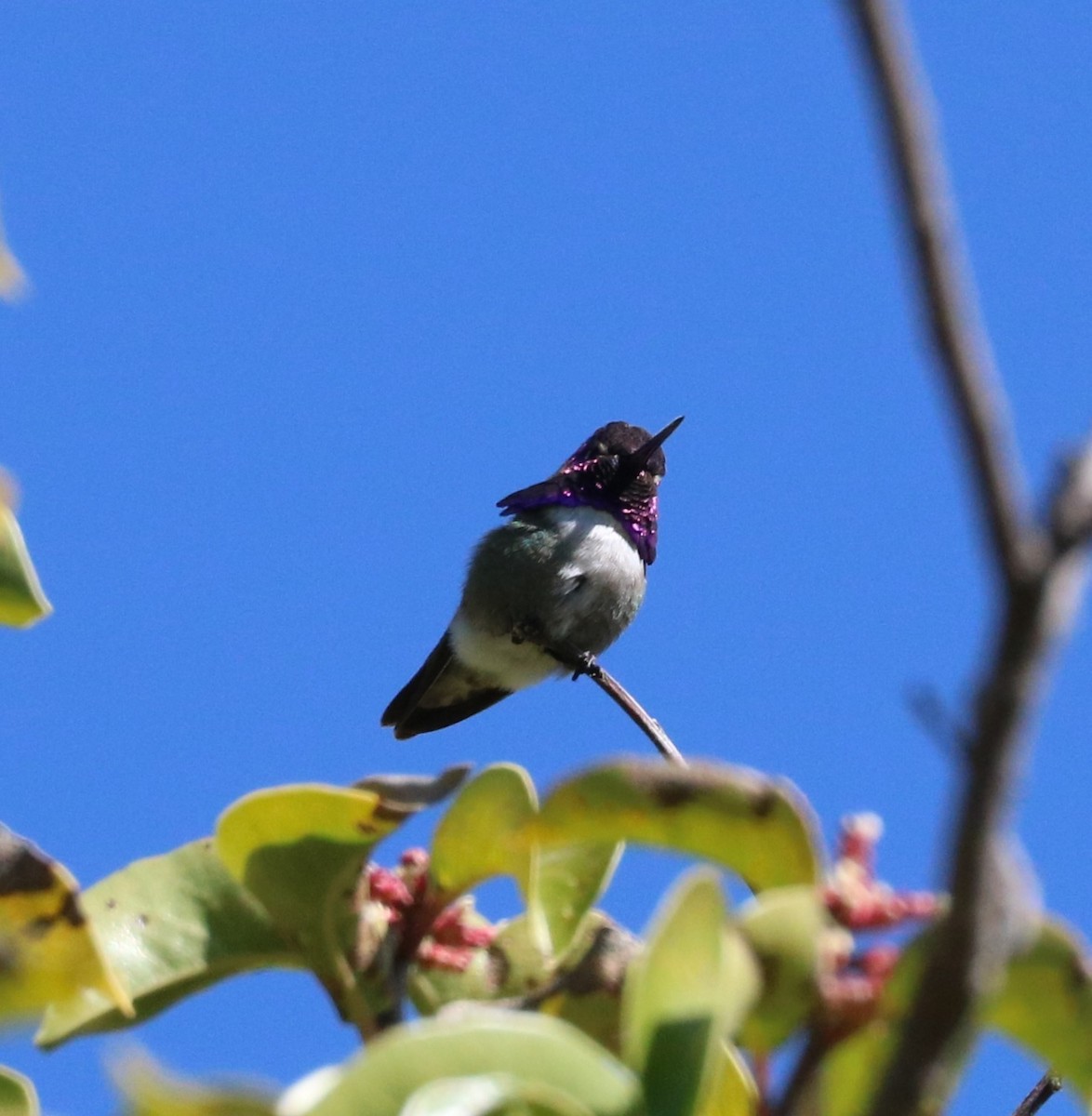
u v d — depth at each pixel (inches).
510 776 200.4
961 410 116.0
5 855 186.4
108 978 186.7
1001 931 129.0
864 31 113.0
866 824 171.8
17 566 216.1
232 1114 139.8
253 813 203.9
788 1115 160.4
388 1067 145.3
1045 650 117.0
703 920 156.8
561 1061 149.9
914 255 115.0
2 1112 174.4
